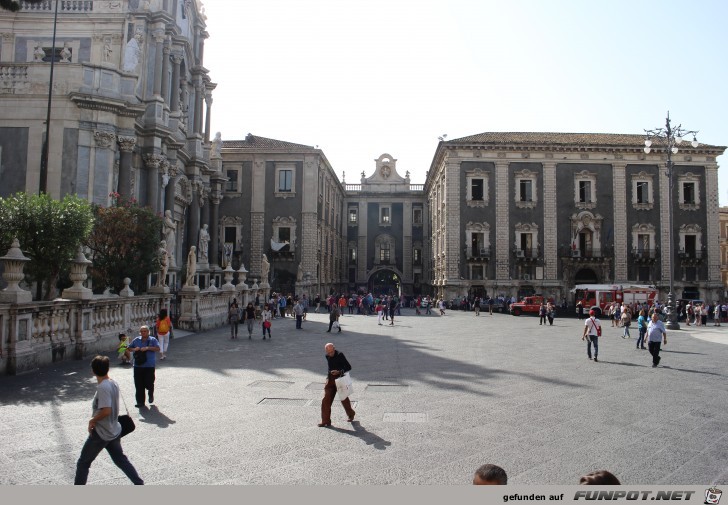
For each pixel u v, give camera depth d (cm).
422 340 2356
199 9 4534
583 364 1675
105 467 705
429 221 7494
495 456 768
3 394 1092
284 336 2484
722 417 1005
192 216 4244
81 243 1845
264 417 968
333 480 670
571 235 5334
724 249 7025
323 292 6106
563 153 5375
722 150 5391
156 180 3309
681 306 4656
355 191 8000
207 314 2805
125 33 3397
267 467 714
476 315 4447
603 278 5309
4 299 1304
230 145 5647
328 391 925
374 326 3194
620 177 5366
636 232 5347
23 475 671
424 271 7856
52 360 1450
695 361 1781
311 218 5469
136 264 2300
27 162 2716
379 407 1056
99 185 2773
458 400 1125
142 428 889
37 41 3453
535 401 1123
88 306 1627
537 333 2808
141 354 1035
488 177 5359
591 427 926
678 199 5400
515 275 5300
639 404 1108
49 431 850
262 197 5494
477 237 5341
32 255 1748
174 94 3775
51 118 2728
